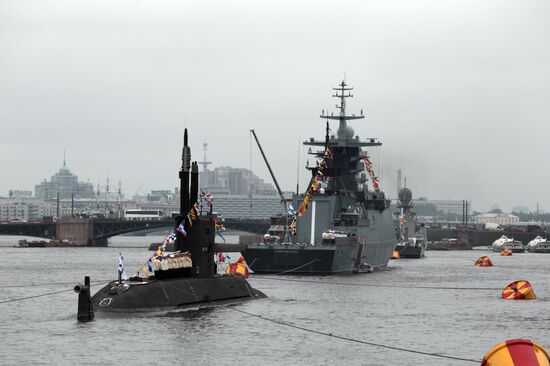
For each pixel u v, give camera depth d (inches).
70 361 2699.3
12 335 3127.5
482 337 3309.5
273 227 6481.3
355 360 2790.4
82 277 6481.3
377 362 2765.7
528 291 4724.4
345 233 5999.0
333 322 3597.4
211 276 3998.5
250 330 3280.0
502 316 3939.5
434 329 3491.6
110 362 2684.5
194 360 2731.3
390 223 7529.5
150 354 2797.7
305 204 5782.5
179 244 3870.6
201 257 3932.1
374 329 3447.3
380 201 6998.0
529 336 3363.7
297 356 2829.7
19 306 4089.6
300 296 4534.9
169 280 3725.4
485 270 7834.6
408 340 3198.8
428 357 2866.6
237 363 2701.8
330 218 6156.5
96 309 3508.9
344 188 6658.5
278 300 4298.7
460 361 2805.1
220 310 3720.5
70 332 3166.8
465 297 4785.9
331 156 6166.3
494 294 4990.2
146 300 3540.8
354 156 6707.7
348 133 6968.5
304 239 6171.3
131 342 2979.8
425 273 7042.3
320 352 2908.5
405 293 4899.1
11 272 7214.6
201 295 3801.7
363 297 4603.8
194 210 3855.8
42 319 3563.0
